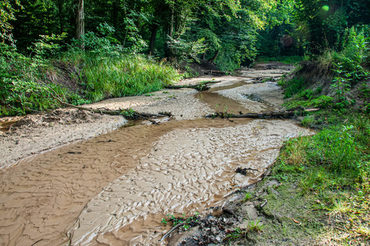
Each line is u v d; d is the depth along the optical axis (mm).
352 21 7535
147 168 3428
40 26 12266
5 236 2209
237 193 2730
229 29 20781
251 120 5871
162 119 6133
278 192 2572
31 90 6520
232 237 1979
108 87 8898
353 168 2824
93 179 3174
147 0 14414
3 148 4117
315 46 8266
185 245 1945
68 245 2068
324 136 3848
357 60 5402
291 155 3400
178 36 15633
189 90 10672
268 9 21781
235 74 19297
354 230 1858
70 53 9406
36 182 3133
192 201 2629
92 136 4887
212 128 5258
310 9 8055
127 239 2096
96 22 14023
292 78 9078
